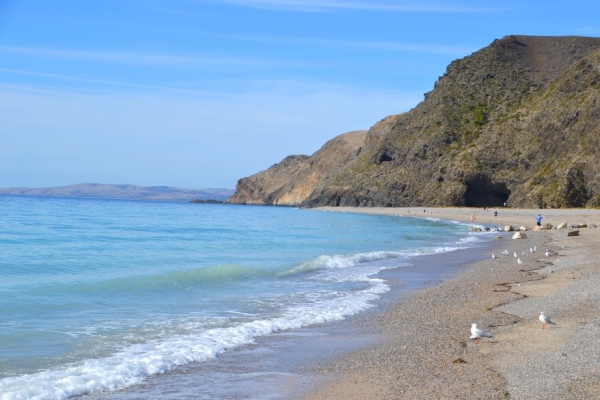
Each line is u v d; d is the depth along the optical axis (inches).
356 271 891.4
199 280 750.5
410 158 5068.9
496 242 1475.1
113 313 538.9
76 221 2171.5
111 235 1528.1
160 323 498.0
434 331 464.4
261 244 1380.4
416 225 2501.2
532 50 6215.6
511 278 759.1
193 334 459.8
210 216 3380.9
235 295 655.8
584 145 3644.2
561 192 3508.9
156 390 329.1
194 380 347.3
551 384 306.8
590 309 499.2
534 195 3718.0
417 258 1088.8
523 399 289.4
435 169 4719.5
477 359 370.6
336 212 4719.5
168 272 775.1
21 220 2132.1
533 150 4121.6
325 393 319.6
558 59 5984.3
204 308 573.3
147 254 1082.1
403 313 546.6
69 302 581.3
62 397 313.1
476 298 611.2
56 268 843.4
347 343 435.5
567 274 751.1
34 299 585.3
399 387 323.0
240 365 378.6
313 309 570.6
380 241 1531.7
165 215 3206.2
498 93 5457.7
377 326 492.7
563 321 460.4
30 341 425.4
